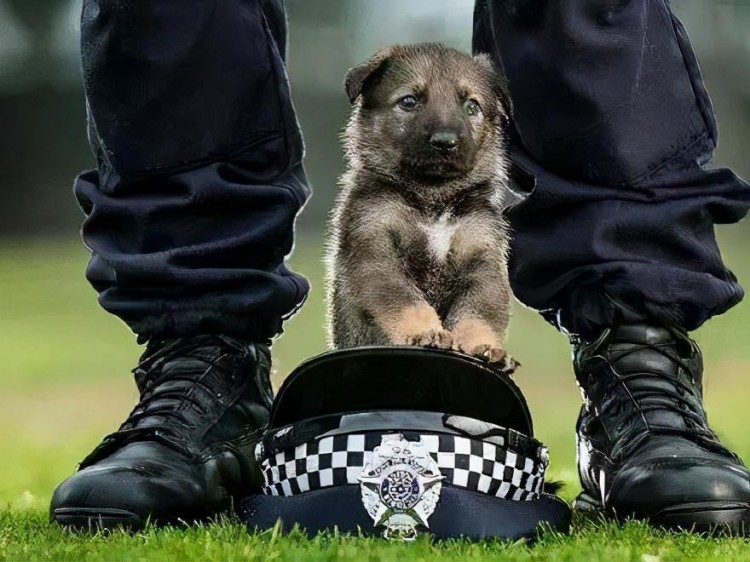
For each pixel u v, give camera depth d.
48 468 11.27
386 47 8.93
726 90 34.41
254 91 7.30
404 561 5.23
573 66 7.15
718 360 18.20
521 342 20.33
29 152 34.06
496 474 5.88
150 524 6.22
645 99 7.16
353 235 8.01
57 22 35.84
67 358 19.81
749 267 25.09
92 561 5.39
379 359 5.93
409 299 7.79
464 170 7.96
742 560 5.54
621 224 7.09
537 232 7.32
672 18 7.36
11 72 35.19
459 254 7.97
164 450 6.57
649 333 7.05
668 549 5.75
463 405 5.97
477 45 8.34
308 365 6.02
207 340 7.03
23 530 6.38
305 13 33.09
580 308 7.23
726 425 14.01
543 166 7.31
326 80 33.00
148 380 7.04
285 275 7.44
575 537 6.00
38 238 31.12
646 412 6.80
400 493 5.71
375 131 8.34
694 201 7.16
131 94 7.09
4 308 24.33
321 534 5.61
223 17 7.18
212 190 7.11
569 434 13.42
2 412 15.41
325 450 5.83
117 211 7.16
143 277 7.00
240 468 6.86
